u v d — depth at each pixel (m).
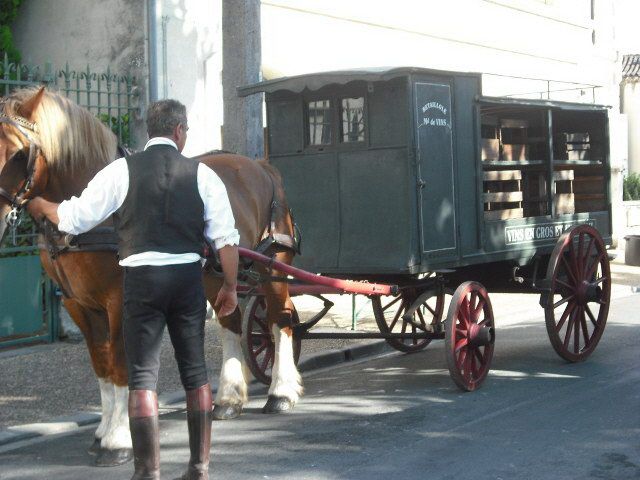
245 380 6.62
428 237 6.98
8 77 8.55
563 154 9.24
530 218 8.14
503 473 4.92
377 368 8.05
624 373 7.46
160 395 6.99
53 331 9.08
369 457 5.27
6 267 8.67
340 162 7.21
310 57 13.11
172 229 4.42
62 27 11.15
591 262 8.18
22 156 4.94
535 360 8.08
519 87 17.95
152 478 4.38
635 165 25.28
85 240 5.09
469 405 6.45
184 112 4.69
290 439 5.73
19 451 5.69
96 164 5.37
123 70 10.50
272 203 6.59
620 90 25.25
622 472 4.91
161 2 10.21
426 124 6.96
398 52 14.80
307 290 6.93
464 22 16.30
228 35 10.31
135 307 4.39
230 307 4.71
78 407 6.66
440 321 7.80
